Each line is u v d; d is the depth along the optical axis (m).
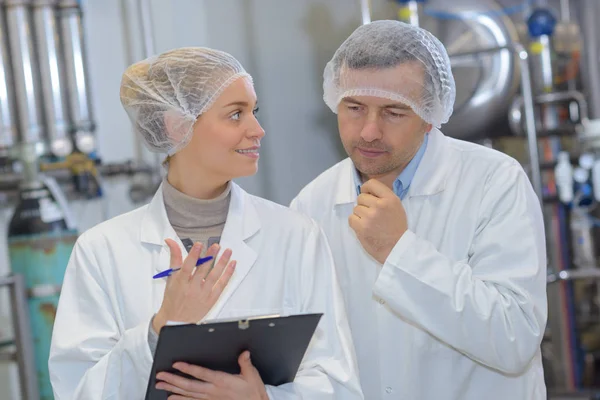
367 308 1.76
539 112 3.66
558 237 3.58
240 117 1.56
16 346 2.63
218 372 1.42
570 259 3.59
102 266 1.60
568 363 3.60
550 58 3.74
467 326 1.57
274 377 1.51
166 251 1.59
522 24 3.80
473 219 1.70
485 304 1.57
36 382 2.66
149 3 3.25
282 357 1.46
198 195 1.62
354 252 1.79
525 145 3.66
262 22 3.41
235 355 1.42
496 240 1.65
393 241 1.63
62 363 1.56
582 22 3.96
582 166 3.46
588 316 3.64
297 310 1.61
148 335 1.46
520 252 1.62
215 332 1.34
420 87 1.62
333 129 3.58
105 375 1.48
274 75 3.42
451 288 1.58
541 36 3.59
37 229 2.67
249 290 1.58
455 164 1.77
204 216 1.62
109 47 3.24
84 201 3.09
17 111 2.85
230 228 1.61
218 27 3.35
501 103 3.39
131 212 1.68
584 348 3.65
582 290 3.65
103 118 3.22
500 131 3.46
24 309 2.62
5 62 2.80
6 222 2.90
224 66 1.56
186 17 3.32
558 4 3.99
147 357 1.44
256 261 1.61
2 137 2.78
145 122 1.59
